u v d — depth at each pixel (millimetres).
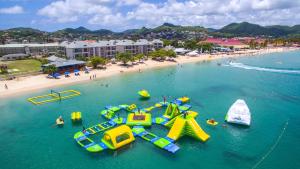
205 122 53250
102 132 48156
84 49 146625
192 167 36500
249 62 156000
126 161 38219
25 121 56188
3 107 66750
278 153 40188
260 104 66375
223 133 47688
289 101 68938
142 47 180000
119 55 140125
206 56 185000
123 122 52250
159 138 44312
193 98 73312
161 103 66312
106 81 99500
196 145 42750
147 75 113375
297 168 36000
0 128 52375
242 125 51312
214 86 89312
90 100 72250
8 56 151500
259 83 93375
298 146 42375
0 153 41500
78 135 46344
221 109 62438
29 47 173750
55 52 179375
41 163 38219
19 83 92938
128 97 75188
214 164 37250
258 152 40625
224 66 141000
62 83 94188
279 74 112500
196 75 113250
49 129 51094
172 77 108500
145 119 52219
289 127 50406
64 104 68625
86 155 40125
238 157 39094
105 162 38094
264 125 51531
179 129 44812
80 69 120625
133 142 43688
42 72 109875
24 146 43812
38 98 74875
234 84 92125
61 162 38344
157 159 38656
